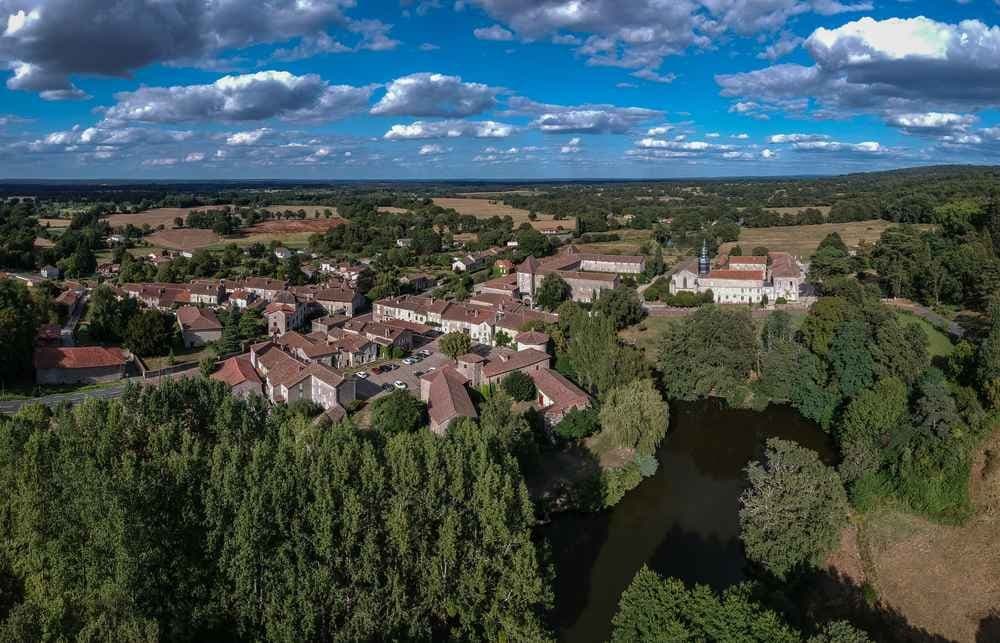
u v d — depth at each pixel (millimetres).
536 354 122250
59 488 58594
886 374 100062
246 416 70250
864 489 77750
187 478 56688
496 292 199625
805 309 170750
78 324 169875
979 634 58719
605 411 94688
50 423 74438
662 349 122875
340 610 52719
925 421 77625
